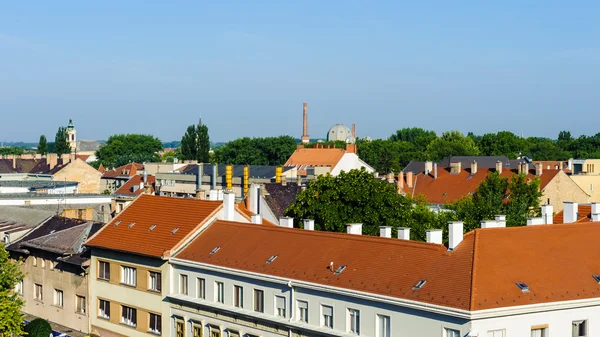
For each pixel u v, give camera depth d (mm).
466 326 48969
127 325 76312
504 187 98500
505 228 57719
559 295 52125
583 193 131375
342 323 57031
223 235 72125
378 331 54625
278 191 104438
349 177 84688
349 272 58469
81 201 128500
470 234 56594
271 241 67562
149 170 183625
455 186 143750
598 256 57906
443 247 56375
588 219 72688
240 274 64625
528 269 53969
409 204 89312
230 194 76188
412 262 56469
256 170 156250
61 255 83438
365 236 62094
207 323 67750
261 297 63562
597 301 52781
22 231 92500
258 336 63125
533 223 67000
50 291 86000
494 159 192250
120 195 138875
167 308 71875
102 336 78875
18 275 74500
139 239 76312
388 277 55906
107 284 78562
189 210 77938
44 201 123562
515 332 50281
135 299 75375
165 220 78062
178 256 71438
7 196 124375
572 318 52281
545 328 51375
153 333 73562
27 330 76750
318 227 83000
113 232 79812
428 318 51281
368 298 54719
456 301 50125
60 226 90938
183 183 140500
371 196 83375
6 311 70000
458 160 195375
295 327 59562
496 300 50031
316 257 62344
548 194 127562
